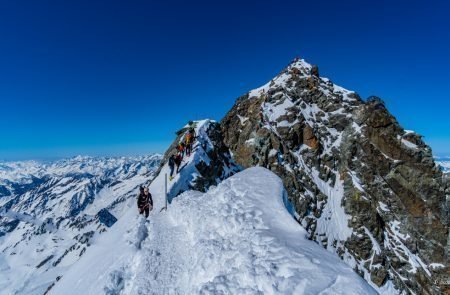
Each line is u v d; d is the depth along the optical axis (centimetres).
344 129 6234
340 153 5975
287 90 6869
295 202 5244
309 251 1116
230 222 1577
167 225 2241
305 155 5972
